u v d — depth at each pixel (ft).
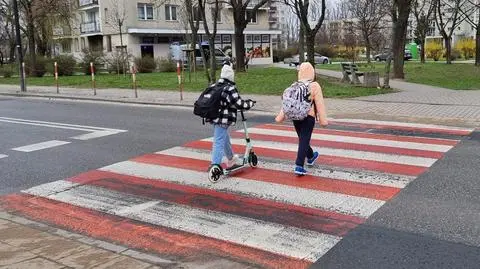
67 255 14.78
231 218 18.29
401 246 15.26
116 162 27.66
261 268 14.15
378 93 57.77
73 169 26.45
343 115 42.39
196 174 24.54
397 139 31.63
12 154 30.60
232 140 32.65
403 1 78.23
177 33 180.45
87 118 45.55
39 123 43.09
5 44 181.47
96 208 19.98
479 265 13.83
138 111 49.73
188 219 18.35
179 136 34.83
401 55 79.92
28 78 107.86
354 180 22.50
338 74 91.71
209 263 14.51
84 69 119.34
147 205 20.12
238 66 99.96
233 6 98.78
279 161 26.58
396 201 19.45
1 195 22.22
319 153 28.02
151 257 14.94
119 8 168.96
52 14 124.98
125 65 117.08
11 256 14.67
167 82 80.33
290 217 18.15
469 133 33.12
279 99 55.01
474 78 79.51
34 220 18.78
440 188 20.90
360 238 15.99
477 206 18.58
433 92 58.54
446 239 15.66
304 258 14.73
